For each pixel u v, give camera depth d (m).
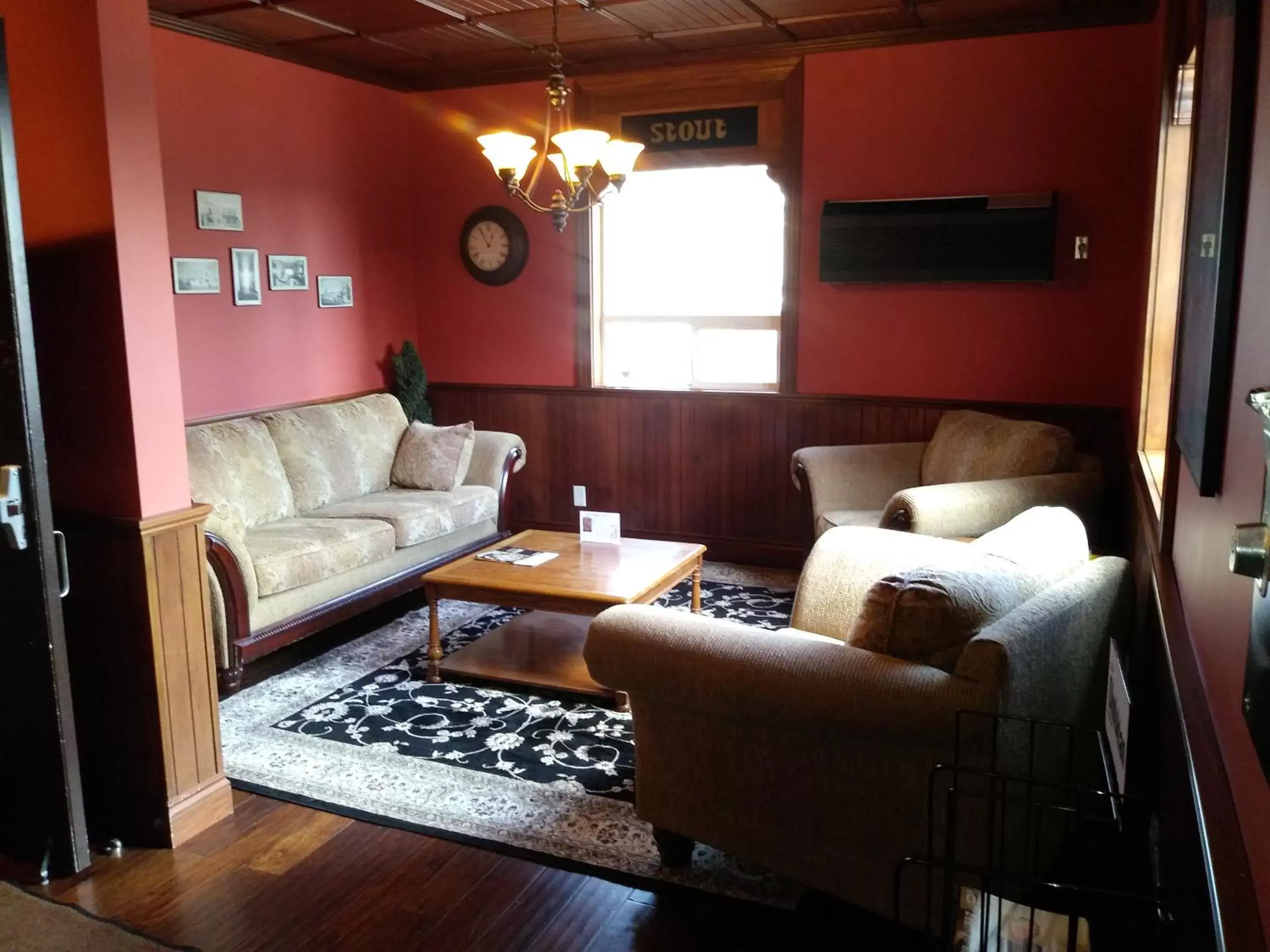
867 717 2.03
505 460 5.39
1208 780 1.25
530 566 3.96
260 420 4.80
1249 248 1.43
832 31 4.91
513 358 6.07
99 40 2.43
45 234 2.58
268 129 5.12
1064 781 2.33
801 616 3.24
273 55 5.11
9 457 2.40
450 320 6.20
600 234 5.80
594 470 5.96
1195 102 2.31
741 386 5.68
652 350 5.87
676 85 5.44
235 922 2.41
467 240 6.02
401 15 4.59
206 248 4.83
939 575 2.17
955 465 4.52
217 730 2.88
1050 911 1.96
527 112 5.77
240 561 3.68
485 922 2.40
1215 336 1.55
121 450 2.62
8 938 2.31
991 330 4.97
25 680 2.54
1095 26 4.56
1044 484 4.02
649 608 2.44
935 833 2.08
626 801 2.97
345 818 2.89
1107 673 2.52
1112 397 4.78
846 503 4.71
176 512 2.71
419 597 5.04
